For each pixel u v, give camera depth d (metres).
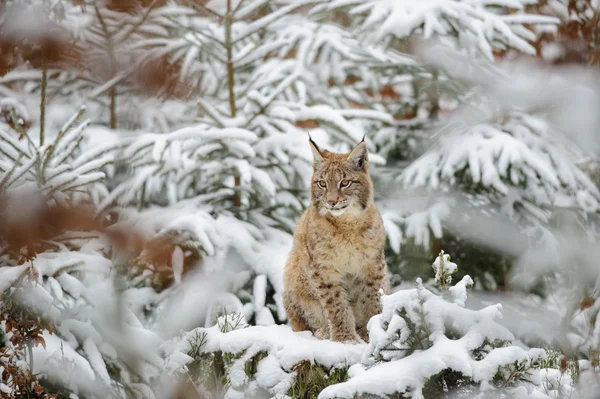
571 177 13.26
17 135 12.12
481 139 13.67
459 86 14.84
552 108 14.27
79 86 14.01
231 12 13.46
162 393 7.83
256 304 11.82
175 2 13.99
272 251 12.45
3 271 7.46
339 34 15.75
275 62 15.34
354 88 16.61
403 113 16.64
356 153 9.10
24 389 7.41
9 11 8.16
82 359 7.48
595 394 6.98
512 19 14.59
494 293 14.09
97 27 11.75
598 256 11.81
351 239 8.91
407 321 6.38
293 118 13.27
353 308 9.44
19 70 13.59
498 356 6.08
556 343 12.32
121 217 9.14
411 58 15.46
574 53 14.35
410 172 13.95
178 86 12.88
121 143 11.80
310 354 7.95
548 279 13.73
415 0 13.77
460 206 13.88
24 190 7.18
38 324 7.41
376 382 6.03
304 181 13.30
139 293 11.70
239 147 12.47
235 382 8.01
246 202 13.00
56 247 8.25
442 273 6.75
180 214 12.14
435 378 6.18
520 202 13.87
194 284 11.93
